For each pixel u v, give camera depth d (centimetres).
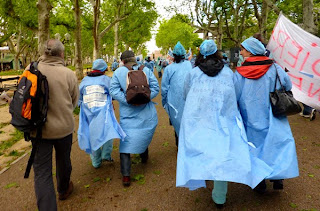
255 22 2920
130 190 319
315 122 554
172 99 379
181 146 243
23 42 3881
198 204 280
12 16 1650
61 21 1703
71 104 258
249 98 256
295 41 428
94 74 360
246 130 262
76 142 522
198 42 3097
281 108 244
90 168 392
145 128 337
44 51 248
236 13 2298
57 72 246
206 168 214
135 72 326
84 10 2073
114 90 331
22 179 367
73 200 303
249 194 294
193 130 240
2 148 504
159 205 283
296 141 447
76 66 1848
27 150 489
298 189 296
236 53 2206
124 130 333
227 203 279
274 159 244
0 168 411
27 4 1612
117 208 283
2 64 4669
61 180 289
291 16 1200
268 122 255
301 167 349
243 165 216
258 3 1853
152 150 452
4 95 236
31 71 231
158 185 327
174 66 380
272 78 253
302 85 447
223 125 235
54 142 253
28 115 222
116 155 440
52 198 245
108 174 367
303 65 434
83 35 4312
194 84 259
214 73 252
